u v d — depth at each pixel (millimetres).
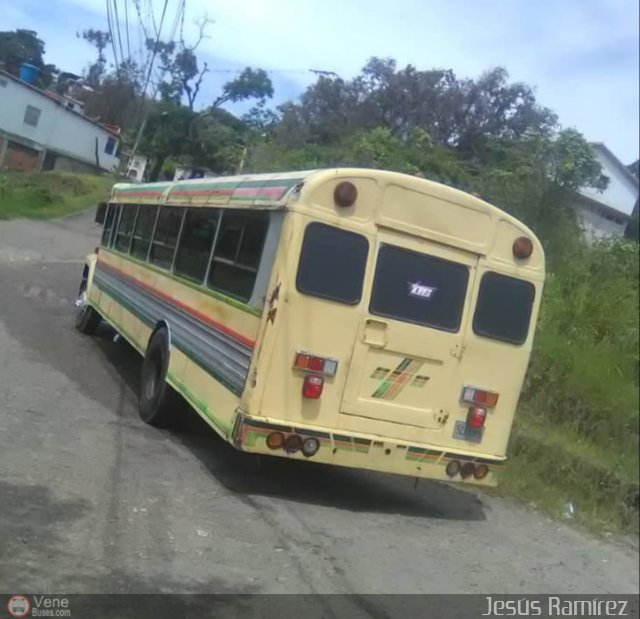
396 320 6434
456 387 6711
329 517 6340
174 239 8602
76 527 4938
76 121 14695
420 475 6605
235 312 6578
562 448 9414
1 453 5895
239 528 5586
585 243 14859
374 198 6312
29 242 19219
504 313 6848
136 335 9156
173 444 7375
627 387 10953
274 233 6250
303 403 6188
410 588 5211
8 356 9094
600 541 7715
